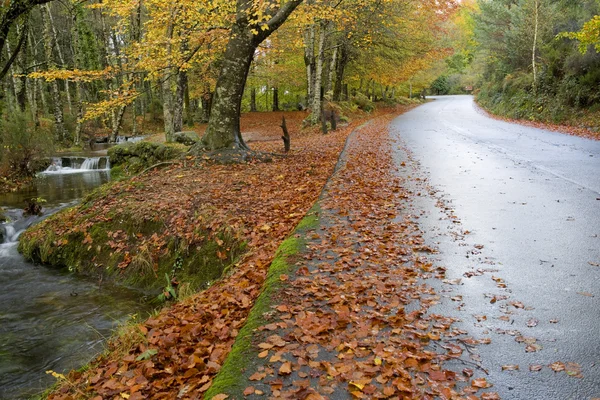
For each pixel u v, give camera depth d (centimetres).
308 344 359
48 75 1167
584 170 1020
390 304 428
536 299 430
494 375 316
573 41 2422
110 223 923
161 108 4572
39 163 2017
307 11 1590
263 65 3428
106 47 3084
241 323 437
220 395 295
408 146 1577
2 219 1206
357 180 991
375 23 2570
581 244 565
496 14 3450
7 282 820
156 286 773
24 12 818
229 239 765
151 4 1345
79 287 794
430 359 336
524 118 2589
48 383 491
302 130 2748
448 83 8338
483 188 890
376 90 5859
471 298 439
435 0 2734
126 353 438
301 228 666
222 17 1403
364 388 299
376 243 597
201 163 1265
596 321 384
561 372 315
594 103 2050
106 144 3125
